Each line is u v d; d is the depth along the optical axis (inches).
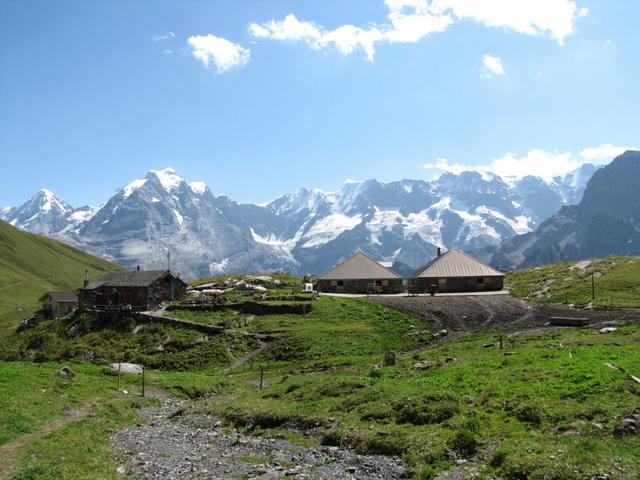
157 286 5324.8
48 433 1582.2
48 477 1178.6
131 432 1756.9
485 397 1467.8
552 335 2741.1
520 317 3565.5
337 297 4709.6
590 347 1987.0
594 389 1331.2
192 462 1363.2
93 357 3909.9
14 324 7116.1
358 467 1198.9
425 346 3164.4
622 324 2915.8
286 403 1887.3
